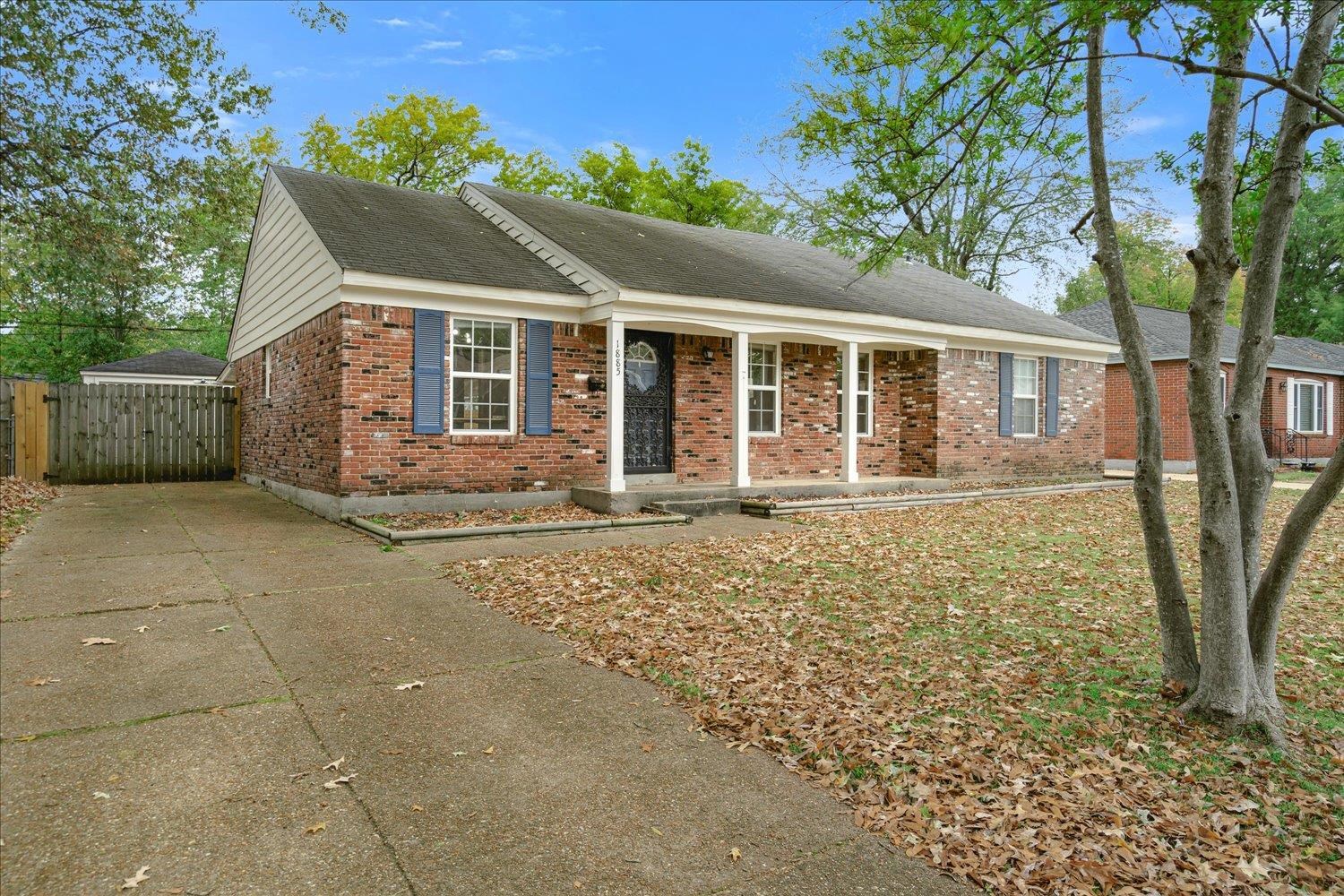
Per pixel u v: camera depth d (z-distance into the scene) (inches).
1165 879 111.3
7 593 244.5
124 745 141.7
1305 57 161.0
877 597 265.0
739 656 201.0
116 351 1253.7
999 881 108.7
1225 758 153.1
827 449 602.5
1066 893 106.7
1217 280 167.6
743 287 493.0
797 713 165.0
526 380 444.8
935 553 344.2
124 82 529.7
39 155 510.9
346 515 389.7
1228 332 952.3
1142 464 187.5
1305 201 1395.2
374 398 397.7
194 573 277.1
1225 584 166.7
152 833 113.3
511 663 193.9
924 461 625.0
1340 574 317.1
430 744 147.3
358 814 121.0
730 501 463.2
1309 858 119.1
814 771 140.9
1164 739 160.4
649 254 520.1
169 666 183.5
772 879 108.0
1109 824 125.7
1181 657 183.6
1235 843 122.0
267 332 550.9
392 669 186.4
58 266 603.8
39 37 480.1
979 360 640.4
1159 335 851.4
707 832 119.6
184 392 625.9
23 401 565.0
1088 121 186.5
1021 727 162.1
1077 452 721.0
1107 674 196.9
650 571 292.8
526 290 429.1
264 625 217.8
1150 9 139.2
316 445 432.8
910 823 123.3
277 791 127.0
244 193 610.9
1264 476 173.3
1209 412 168.4
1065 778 141.0
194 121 564.4
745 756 146.6
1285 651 221.8
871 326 540.4
